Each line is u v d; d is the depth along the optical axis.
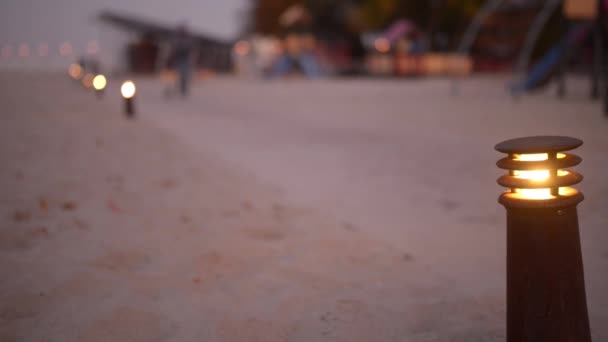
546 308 2.09
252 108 16.86
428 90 24.91
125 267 3.62
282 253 3.90
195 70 43.25
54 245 4.02
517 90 19.61
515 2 36.44
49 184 5.91
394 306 3.02
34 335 2.70
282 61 41.25
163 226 4.53
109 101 18.59
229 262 3.71
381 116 13.97
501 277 3.44
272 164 7.55
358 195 5.74
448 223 4.70
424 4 44.03
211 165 7.35
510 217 2.16
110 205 5.12
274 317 2.90
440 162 7.45
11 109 14.47
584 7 16.45
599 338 2.62
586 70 32.28
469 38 22.88
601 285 3.27
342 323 2.82
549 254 2.07
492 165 7.09
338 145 9.24
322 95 22.69
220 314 2.94
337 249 4.00
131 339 2.67
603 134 9.18
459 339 2.63
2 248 3.93
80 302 3.07
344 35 51.78
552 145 1.99
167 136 10.09
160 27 44.81
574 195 2.06
